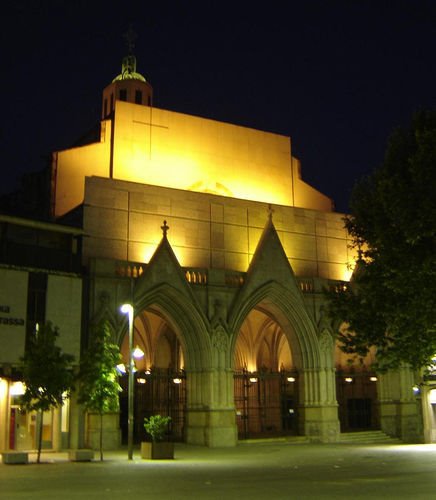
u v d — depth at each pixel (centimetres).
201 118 4578
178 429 4291
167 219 4031
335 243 4659
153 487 1716
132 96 4816
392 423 4400
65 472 2198
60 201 4081
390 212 2167
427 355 2188
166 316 3919
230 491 1602
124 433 4134
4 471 2247
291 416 4856
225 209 4253
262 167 4756
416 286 2086
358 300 2389
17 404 3186
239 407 4831
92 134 4588
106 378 2823
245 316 3994
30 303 3316
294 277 4169
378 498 1424
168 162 4388
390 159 2431
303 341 4191
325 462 2589
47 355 2683
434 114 2394
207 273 3944
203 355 3831
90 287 3556
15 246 3344
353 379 4856
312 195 4981
